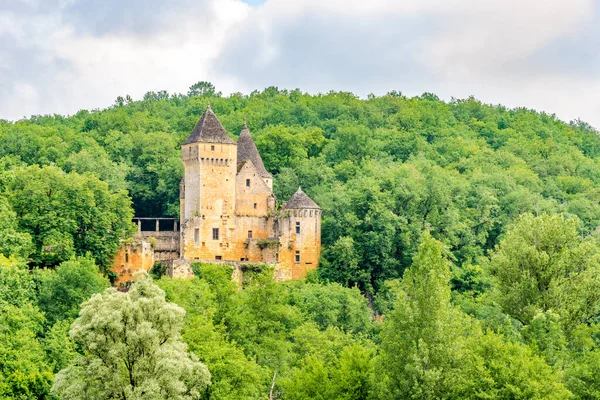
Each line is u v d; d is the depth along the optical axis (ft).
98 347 275.18
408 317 306.55
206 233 531.50
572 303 371.56
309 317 449.89
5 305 330.75
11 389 305.53
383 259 540.52
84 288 419.54
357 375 309.83
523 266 383.65
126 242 522.47
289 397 314.14
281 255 530.68
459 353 299.79
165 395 270.87
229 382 310.04
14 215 421.18
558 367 320.09
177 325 284.82
